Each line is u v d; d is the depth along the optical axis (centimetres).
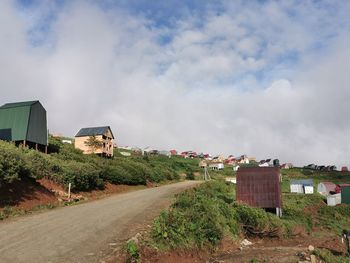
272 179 3388
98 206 2253
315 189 7281
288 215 3597
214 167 11288
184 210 1914
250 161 16800
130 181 3931
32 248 1168
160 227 1491
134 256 1200
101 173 3450
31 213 1867
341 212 4734
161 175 5566
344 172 11119
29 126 3738
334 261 1741
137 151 11019
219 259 1560
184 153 15188
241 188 3400
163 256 1353
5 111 3794
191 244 1555
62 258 1084
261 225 2505
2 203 1850
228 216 2234
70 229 1486
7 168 2005
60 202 2280
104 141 5956
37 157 2641
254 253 1736
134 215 1897
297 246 2348
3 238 1279
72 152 4378
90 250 1188
